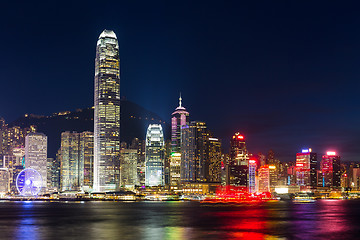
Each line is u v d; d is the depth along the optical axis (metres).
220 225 187.38
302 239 139.50
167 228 174.88
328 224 192.75
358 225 187.00
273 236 146.75
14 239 140.25
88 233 156.25
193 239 138.25
